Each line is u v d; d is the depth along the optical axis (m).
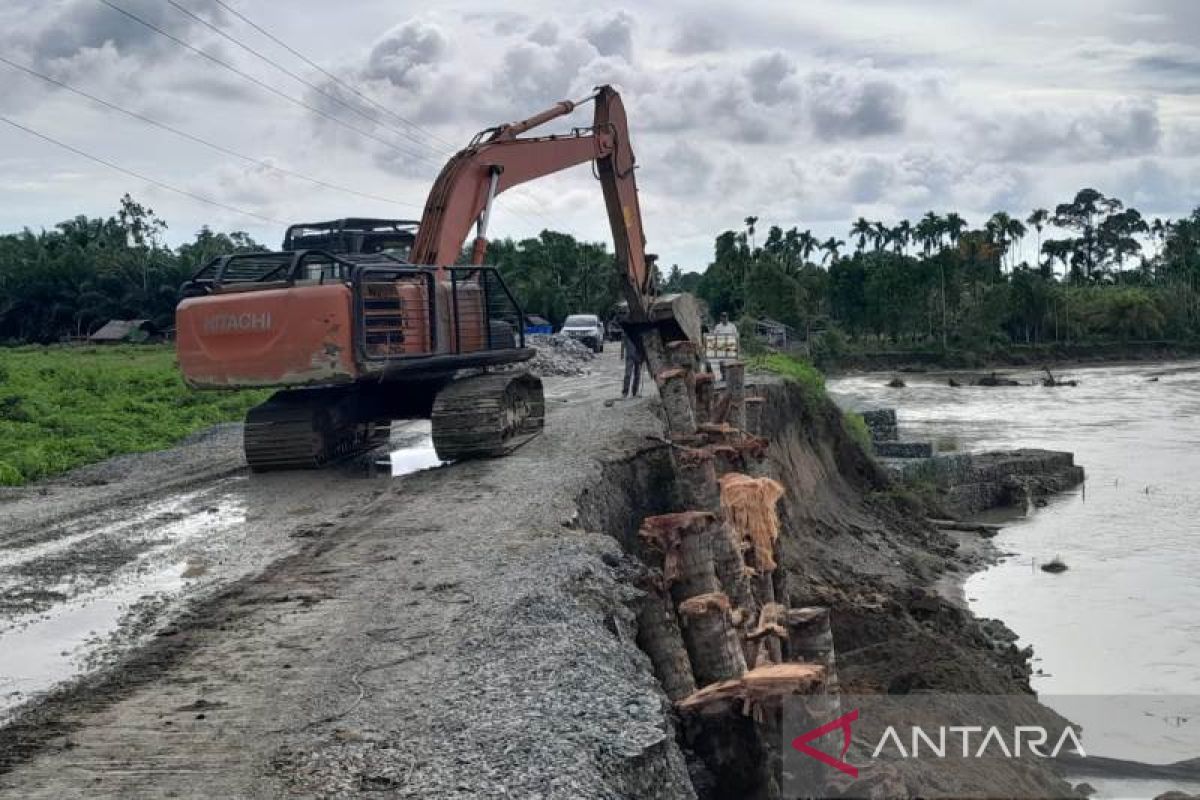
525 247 91.88
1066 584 25.95
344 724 6.67
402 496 13.79
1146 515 35.25
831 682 8.81
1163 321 149.25
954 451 49.50
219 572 10.57
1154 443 52.16
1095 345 141.75
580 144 19.38
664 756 6.46
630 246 20.09
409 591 9.51
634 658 8.30
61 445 19.92
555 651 7.71
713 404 17.11
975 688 15.20
